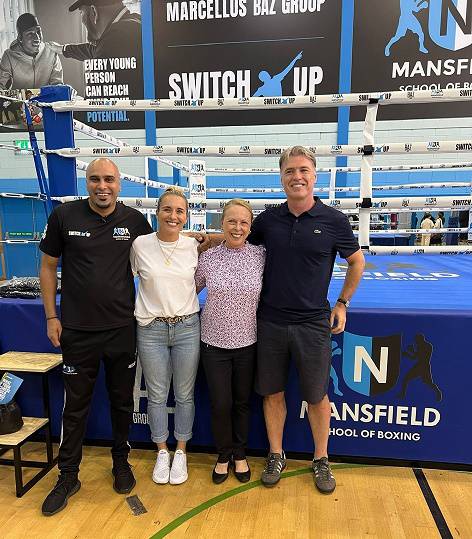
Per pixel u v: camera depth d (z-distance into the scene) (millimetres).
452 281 2439
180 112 6590
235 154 2104
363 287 2246
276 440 1758
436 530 1455
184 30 6301
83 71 6633
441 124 6062
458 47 5773
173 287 1610
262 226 1634
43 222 6031
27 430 1720
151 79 6500
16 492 1657
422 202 2068
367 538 1418
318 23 6008
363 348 1753
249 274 1591
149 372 1680
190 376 1706
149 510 1564
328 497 1632
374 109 1985
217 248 1677
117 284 1590
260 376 1650
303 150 1522
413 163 6344
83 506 1590
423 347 1716
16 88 6785
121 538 1425
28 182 7062
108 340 1595
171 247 1630
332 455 1878
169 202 1569
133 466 1854
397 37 5875
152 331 1648
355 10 5891
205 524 1488
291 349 1600
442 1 5672
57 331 1643
